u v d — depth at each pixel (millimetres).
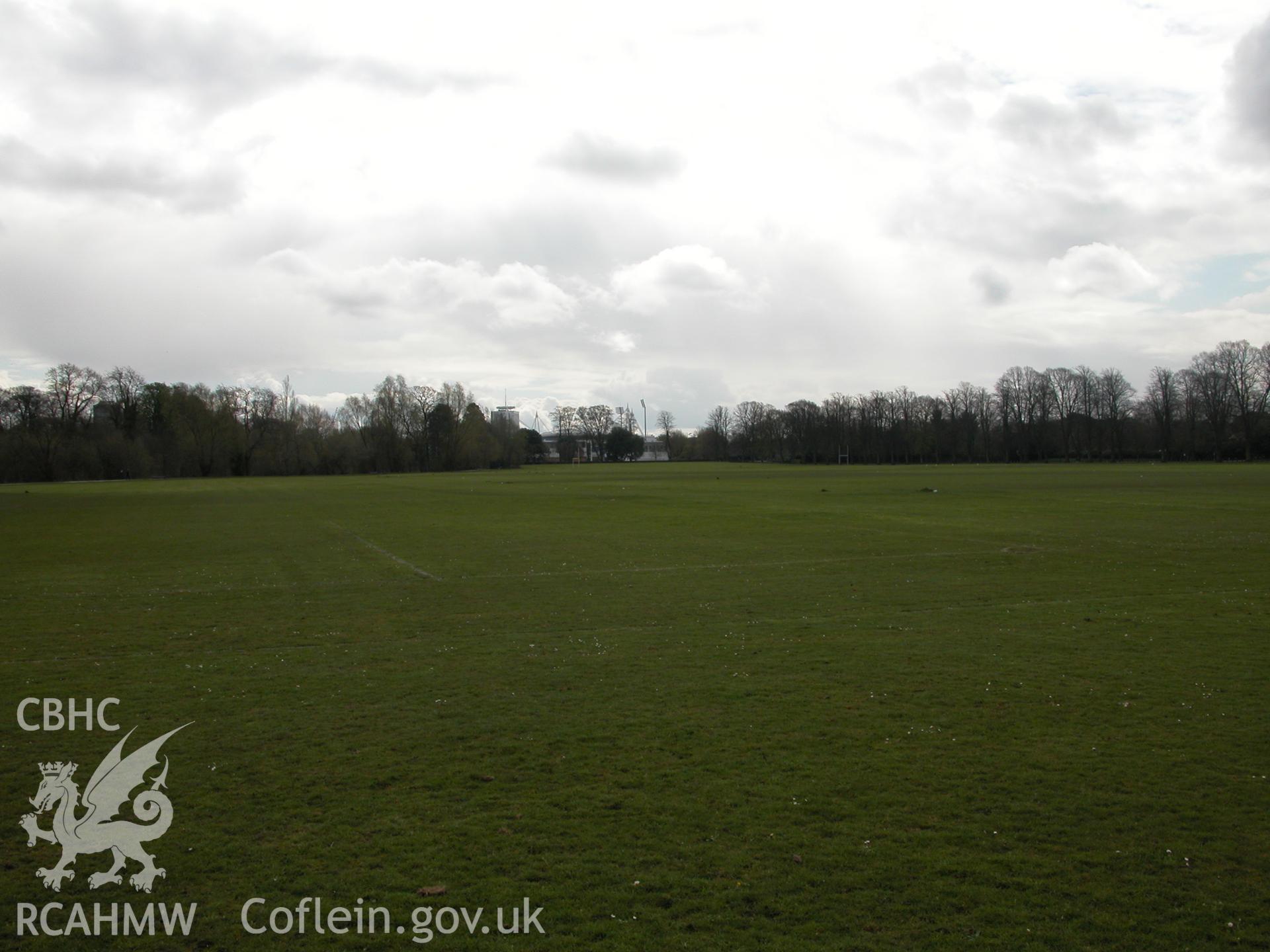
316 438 176125
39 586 25672
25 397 153750
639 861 8250
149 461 155125
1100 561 28812
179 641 17953
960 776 10188
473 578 26422
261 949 6980
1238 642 16984
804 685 14102
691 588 24094
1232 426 169500
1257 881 7832
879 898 7590
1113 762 10617
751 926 7199
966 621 19281
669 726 12102
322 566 29750
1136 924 7188
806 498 64500
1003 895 7617
